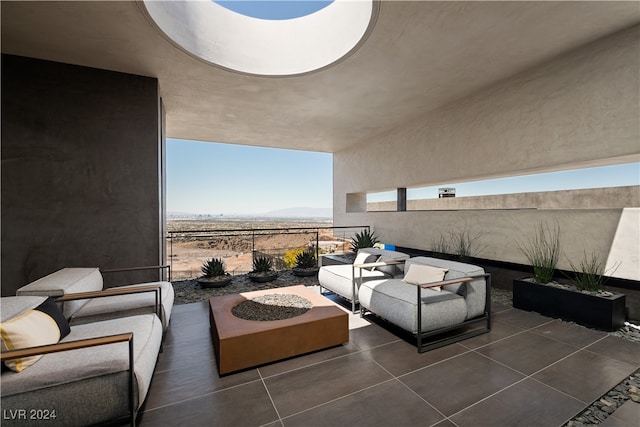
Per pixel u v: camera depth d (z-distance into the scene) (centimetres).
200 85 428
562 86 361
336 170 919
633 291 310
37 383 143
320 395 191
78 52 337
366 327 309
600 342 264
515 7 273
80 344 144
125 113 384
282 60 396
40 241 346
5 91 337
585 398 183
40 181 347
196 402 186
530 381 203
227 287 498
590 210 347
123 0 258
